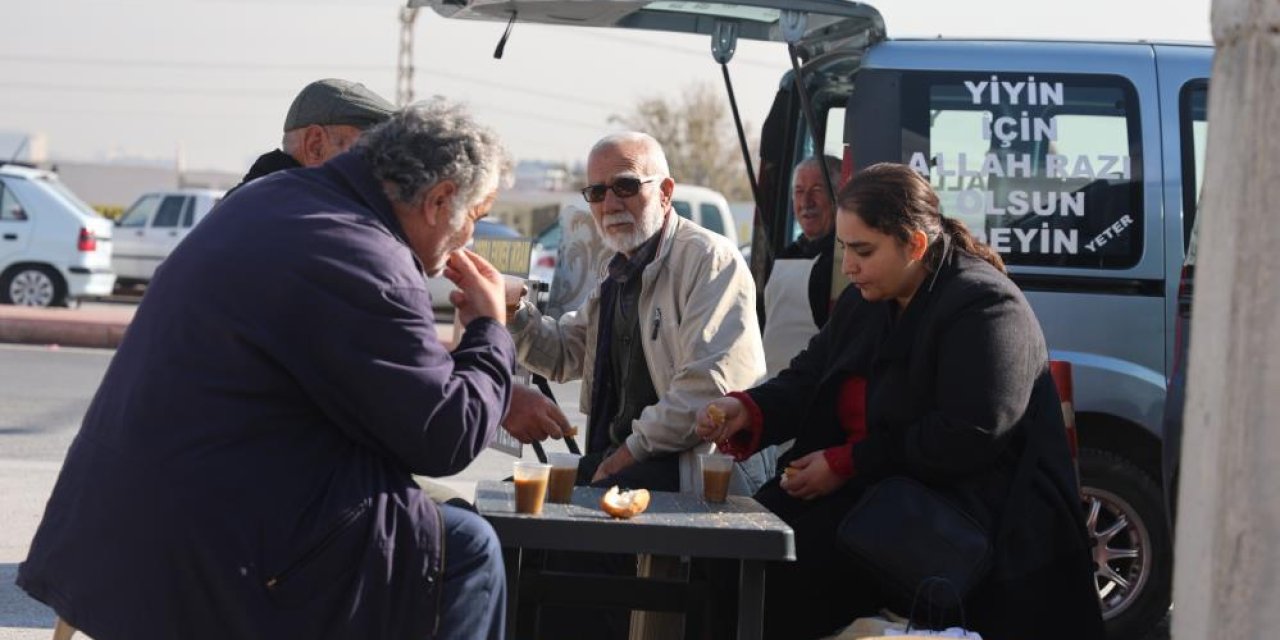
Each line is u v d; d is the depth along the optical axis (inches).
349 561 119.5
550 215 1477.6
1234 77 97.7
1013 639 152.9
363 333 120.2
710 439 169.3
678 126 2482.8
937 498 153.6
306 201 124.3
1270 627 97.1
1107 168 232.4
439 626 125.1
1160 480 229.6
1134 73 234.4
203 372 118.6
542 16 246.8
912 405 160.1
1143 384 227.5
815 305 230.8
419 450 122.5
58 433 383.9
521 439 168.6
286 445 120.0
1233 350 97.6
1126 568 231.3
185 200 965.2
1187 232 230.7
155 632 117.3
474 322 133.9
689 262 183.6
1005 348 154.8
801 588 163.3
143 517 117.0
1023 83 234.1
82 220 767.1
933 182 232.7
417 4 245.1
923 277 162.7
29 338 639.8
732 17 252.7
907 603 156.9
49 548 121.4
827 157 253.0
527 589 155.0
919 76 233.9
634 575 180.9
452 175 127.0
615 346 192.2
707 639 157.5
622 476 176.2
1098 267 230.7
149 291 123.8
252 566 117.2
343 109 185.5
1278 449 96.7
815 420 172.6
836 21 236.5
